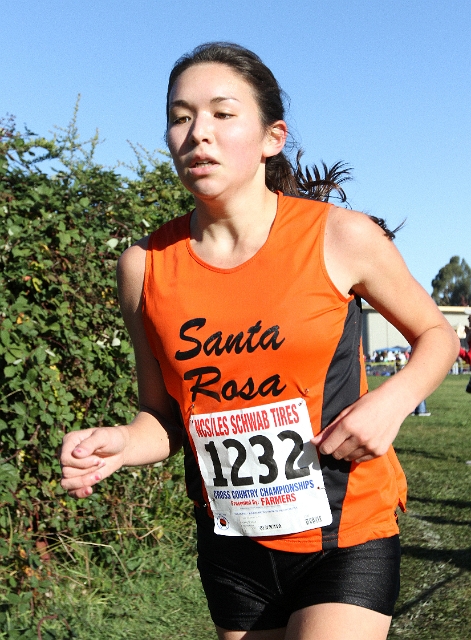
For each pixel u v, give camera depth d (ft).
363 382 6.61
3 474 11.68
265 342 6.19
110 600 13.03
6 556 11.86
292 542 6.35
